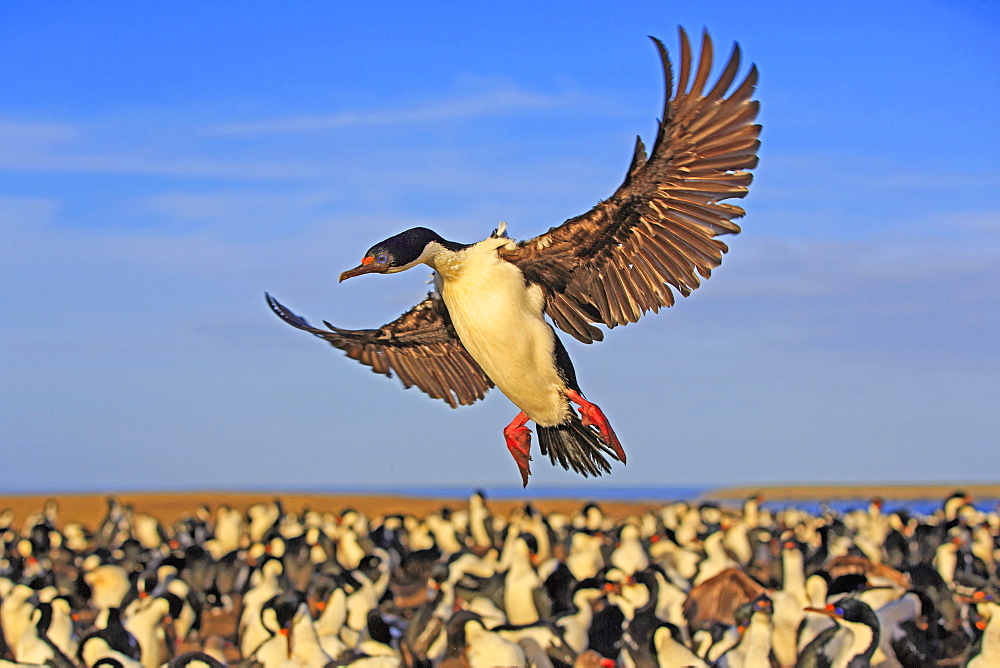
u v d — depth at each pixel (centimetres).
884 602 1594
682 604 1714
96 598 2009
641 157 641
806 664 1370
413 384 828
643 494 10031
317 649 1461
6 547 2880
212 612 2155
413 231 692
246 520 4097
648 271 674
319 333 811
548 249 689
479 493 3503
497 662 1349
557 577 1962
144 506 5719
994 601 1373
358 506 5781
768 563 2583
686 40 610
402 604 2220
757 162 621
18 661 1449
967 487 9900
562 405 708
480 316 690
